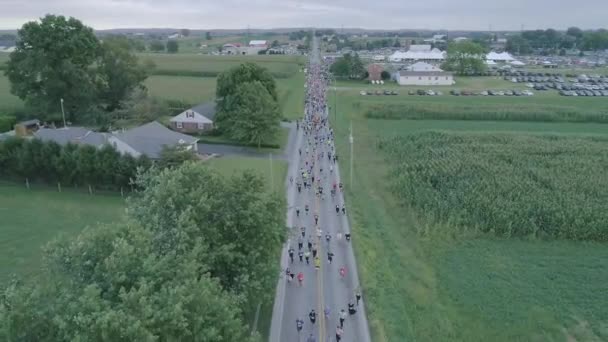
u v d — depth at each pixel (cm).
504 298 4347
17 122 9975
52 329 2342
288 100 14138
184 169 3866
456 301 4306
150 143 7638
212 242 3575
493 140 9300
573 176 6981
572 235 5484
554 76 19350
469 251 5216
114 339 2194
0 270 4425
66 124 10262
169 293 2500
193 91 14450
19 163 6719
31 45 9825
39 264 4550
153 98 10800
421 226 5753
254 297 3581
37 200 6291
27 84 9862
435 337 3809
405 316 4019
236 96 9188
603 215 5600
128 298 2345
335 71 18688
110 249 2833
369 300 4212
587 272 4781
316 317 4009
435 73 17362
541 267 4878
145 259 2709
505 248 5281
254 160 8225
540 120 11881
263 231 3800
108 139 7400
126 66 11262
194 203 3591
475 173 7169
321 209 6269
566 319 4056
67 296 2455
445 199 6281
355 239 5391
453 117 12112
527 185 6594
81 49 10094
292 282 4528
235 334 2773
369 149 9181
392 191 6938
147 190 3819
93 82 10562
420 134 9806
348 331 3834
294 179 7388
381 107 12600
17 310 2294
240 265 3616
